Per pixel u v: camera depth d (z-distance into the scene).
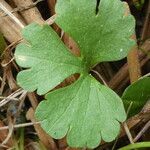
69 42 0.12
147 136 0.13
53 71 0.10
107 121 0.10
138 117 0.12
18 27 0.12
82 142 0.10
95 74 0.13
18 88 0.12
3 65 0.12
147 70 0.13
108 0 0.11
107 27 0.11
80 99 0.10
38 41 0.10
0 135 0.13
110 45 0.11
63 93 0.10
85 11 0.10
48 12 0.13
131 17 0.11
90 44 0.11
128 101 0.11
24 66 0.10
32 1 0.12
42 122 0.10
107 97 0.10
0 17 0.12
